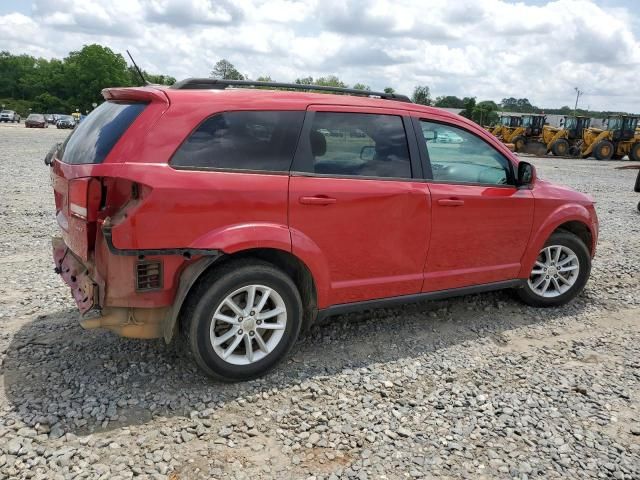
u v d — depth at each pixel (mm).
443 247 4340
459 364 4039
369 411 3354
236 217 3402
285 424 3189
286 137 3633
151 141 3215
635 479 2834
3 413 3131
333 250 3812
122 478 2674
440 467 2871
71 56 118438
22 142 25156
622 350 4398
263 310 3678
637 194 14523
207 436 3043
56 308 4727
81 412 3180
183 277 3305
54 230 7504
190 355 3451
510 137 32938
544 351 4328
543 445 3084
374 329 4602
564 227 5383
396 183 4027
